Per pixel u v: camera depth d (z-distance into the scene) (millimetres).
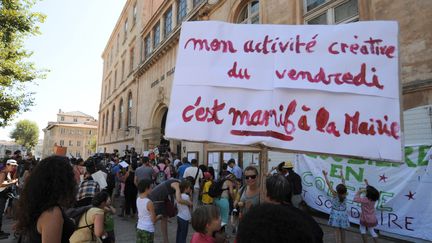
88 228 3496
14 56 14453
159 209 5816
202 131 2920
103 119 45688
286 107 2871
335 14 9312
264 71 3002
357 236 7090
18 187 8883
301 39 3031
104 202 3883
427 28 6512
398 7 7109
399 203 6668
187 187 5738
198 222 3014
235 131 2891
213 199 6738
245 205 3688
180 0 20844
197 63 3084
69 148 83438
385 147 2703
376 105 2779
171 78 19609
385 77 2844
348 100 2811
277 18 11242
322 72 2908
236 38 3129
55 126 83062
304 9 10516
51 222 2008
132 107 29062
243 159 11797
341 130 2758
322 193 8250
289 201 2633
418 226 6324
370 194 5941
